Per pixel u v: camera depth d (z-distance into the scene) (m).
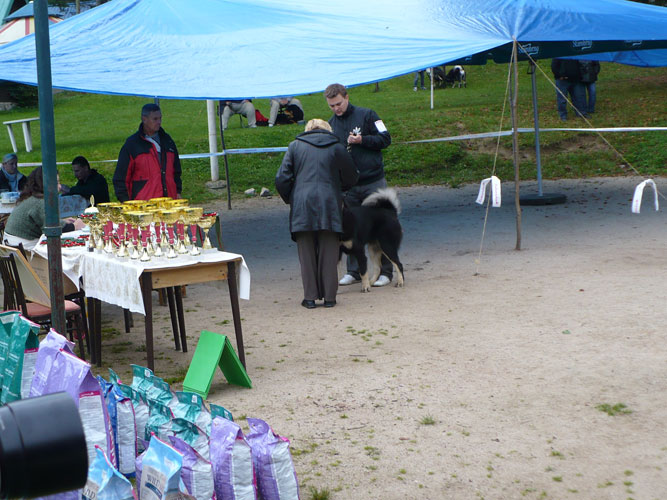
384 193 7.25
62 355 3.04
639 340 5.14
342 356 5.26
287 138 17.30
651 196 12.40
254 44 8.91
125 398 3.30
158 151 6.85
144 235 4.84
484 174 15.63
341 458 3.62
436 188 14.93
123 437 3.28
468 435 3.81
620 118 17.86
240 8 9.71
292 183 6.61
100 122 22.02
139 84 7.66
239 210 13.49
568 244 8.92
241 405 4.40
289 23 9.60
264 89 7.60
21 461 0.90
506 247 9.02
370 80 7.60
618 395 4.21
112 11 9.42
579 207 11.71
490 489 3.24
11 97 26.81
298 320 6.35
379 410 4.21
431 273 7.88
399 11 10.09
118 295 4.79
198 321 6.55
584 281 6.99
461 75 24.80
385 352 5.29
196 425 2.92
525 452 3.58
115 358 5.57
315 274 6.76
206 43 8.92
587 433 3.75
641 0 24.34
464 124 18.12
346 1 10.59
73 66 8.03
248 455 2.81
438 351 5.23
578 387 4.38
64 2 37.50
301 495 3.26
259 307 6.93
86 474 0.95
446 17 9.53
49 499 2.54
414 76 26.50
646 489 3.17
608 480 3.26
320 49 8.71
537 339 5.34
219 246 7.29
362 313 6.42
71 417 0.94
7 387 3.23
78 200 8.59
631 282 6.81
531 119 18.33
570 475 3.33
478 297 6.70
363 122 7.26
